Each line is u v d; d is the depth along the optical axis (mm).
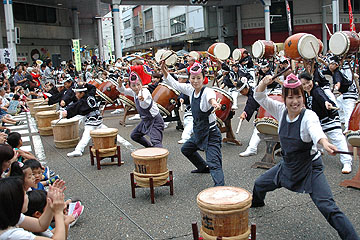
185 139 7973
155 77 9336
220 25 39250
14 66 17688
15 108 13250
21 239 2654
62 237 2777
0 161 3494
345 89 7820
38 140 9117
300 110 3504
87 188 5590
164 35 52031
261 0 31000
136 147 7938
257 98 3814
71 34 33906
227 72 11797
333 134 5648
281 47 23547
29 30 29859
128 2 25859
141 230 4152
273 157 5965
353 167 5852
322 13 37125
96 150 6414
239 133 8734
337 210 3375
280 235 3859
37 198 3650
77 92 7414
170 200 4934
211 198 3322
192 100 5000
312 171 3598
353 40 7543
